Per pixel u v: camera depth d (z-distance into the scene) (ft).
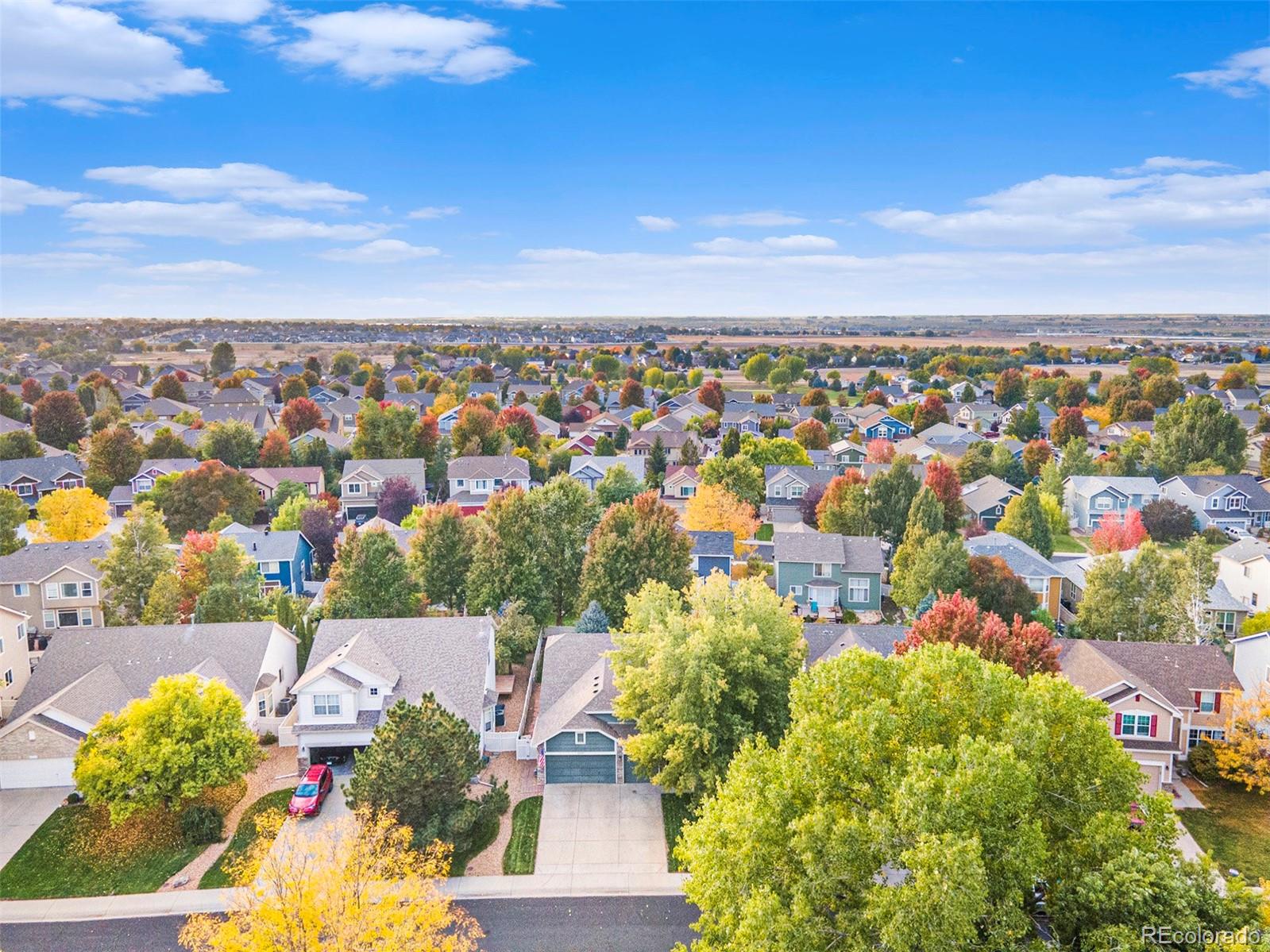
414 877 86.22
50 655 152.97
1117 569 183.62
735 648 128.36
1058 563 246.88
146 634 159.22
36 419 431.43
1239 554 213.05
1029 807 75.41
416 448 391.65
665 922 104.47
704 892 81.10
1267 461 373.40
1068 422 465.88
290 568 242.99
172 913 105.19
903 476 261.65
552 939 100.99
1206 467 366.02
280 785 135.03
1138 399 574.97
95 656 153.38
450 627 161.27
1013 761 71.26
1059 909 73.26
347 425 530.68
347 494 344.49
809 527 294.66
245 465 381.81
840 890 74.49
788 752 84.07
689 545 201.16
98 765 116.16
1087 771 78.95
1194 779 138.92
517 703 167.43
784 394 625.41
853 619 216.74
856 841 71.67
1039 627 142.72
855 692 84.79
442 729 116.26
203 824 119.14
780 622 135.74
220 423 400.88
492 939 100.94
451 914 100.53
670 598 160.97
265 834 114.11
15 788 133.39
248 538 244.63
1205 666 148.25
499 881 112.16
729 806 84.89
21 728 132.87
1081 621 186.80
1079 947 72.43
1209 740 139.54
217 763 121.19
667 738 125.08
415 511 286.05
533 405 596.29
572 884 111.55
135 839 120.26
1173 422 394.11
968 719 81.76
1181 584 177.88
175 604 182.50
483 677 151.84
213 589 181.16
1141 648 153.89
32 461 345.10
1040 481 346.13
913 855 66.33
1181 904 67.77
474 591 195.21
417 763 112.37
